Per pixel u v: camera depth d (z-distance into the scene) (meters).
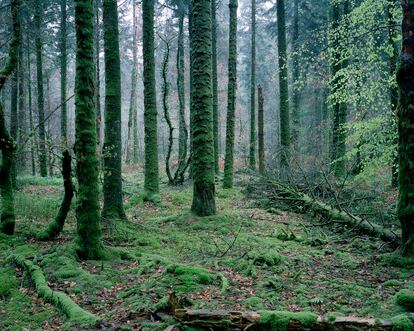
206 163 11.23
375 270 6.88
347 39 11.70
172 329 4.51
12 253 7.37
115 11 10.76
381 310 5.04
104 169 10.45
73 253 7.16
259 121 20.31
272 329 4.43
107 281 6.26
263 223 11.17
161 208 14.02
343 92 12.48
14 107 18.72
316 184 13.59
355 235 9.66
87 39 7.30
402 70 6.94
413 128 6.93
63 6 23.56
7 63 8.77
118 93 10.73
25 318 5.15
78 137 7.37
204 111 11.16
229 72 17.09
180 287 5.88
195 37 11.16
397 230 9.12
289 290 5.94
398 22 11.40
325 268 7.15
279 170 15.54
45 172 22.39
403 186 7.11
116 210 10.43
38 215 11.15
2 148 8.80
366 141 11.55
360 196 13.11
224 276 6.41
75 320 4.86
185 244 8.84
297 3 27.55
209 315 4.59
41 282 6.01
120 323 4.75
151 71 15.20
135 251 8.00
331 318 4.40
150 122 15.30
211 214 11.22
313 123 30.62
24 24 20.25
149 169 15.29
